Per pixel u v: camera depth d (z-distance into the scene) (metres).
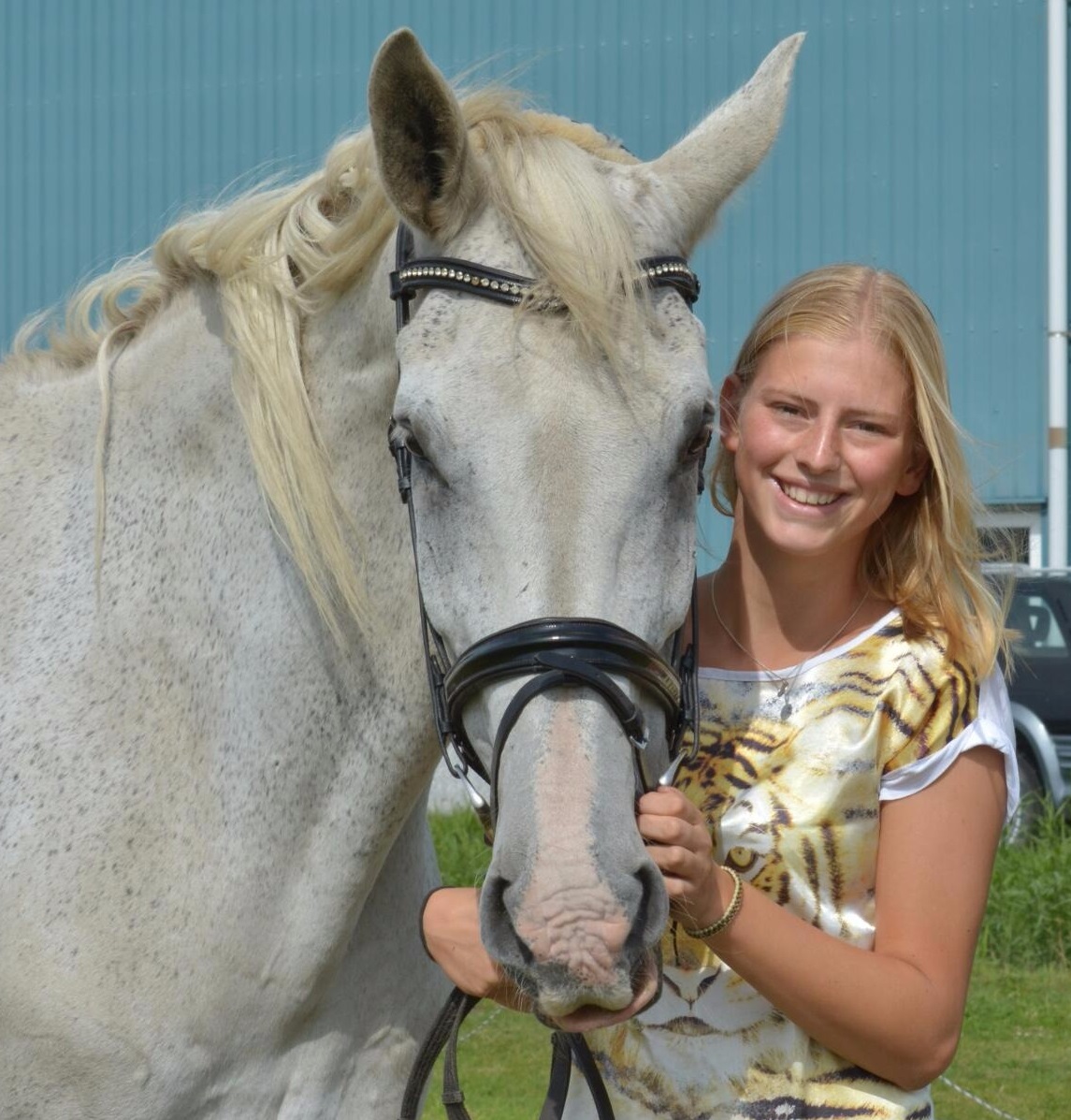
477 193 1.86
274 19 10.44
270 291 2.08
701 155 2.02
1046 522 9.57
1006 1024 5.17
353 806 2.11
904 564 1.98
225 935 2.07
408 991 2.29
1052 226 9.19
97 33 10.83
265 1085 2.14
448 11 10.25
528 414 1.72
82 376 2.36
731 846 1.89
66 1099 2.06
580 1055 1.89
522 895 1.60
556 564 1.70
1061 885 6.06
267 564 2.12
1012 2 9.77
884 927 1.85
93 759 2.11
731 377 2.10
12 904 2.08
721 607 2.07
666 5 9.95
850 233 9.98
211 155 10.55
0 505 2.31
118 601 2.17
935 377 1.96
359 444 2.06
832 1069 1.86
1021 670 7.13
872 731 1.87
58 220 10.88
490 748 1.78
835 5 9.98
